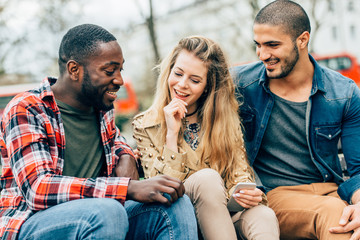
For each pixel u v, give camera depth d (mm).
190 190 1822
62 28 14555
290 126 2301
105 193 1558
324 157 2297
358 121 2234
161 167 1984
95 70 1746
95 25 1809
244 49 17938
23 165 1577
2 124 1720
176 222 1570
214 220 1750
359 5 27031
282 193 2223
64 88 1825
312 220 1966
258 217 1844
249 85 2391
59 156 1763
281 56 2162
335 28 29297
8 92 11047
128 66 21750
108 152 1948
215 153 2152
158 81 2266
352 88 2264
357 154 2199
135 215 1674
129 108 13164
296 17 2146
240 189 1853
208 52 2135
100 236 1425
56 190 1527
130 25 13211
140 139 2162
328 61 15664
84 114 1888
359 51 29125
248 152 2352
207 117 2191
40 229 1483
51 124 1744
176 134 2062
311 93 2254
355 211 1847
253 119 2361
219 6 18016
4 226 1559
